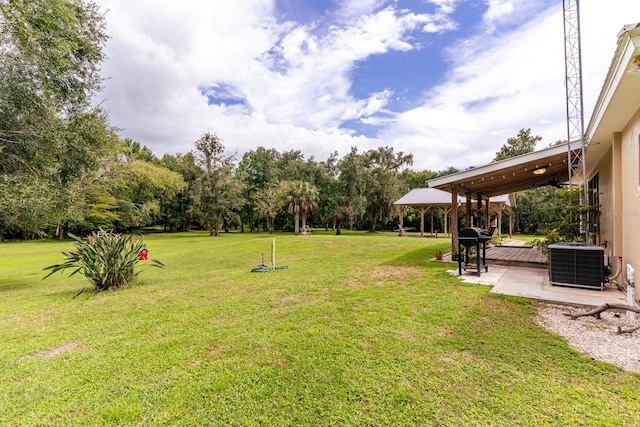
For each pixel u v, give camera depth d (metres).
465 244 6.43
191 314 4.35
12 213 7.61
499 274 6.38
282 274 7.36
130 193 28.36
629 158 4.70
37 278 8.73
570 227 6.42
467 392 2.23
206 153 29.56
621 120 4.71
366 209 30.91
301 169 33.34
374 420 1.96
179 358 2.92
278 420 1.99
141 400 2.24
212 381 2.48
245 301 4.95
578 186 9.41
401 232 22.73
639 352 2.80
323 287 5.76
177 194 34.03
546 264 7.11
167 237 27.78
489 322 3.60
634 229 4.44
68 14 7.50
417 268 7.41
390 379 2.43
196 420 2.01
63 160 8.60
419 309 4.15
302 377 2.50
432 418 1.96
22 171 7.68
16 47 6.89
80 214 9.59
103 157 11.02
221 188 29.70
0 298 5.85
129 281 6.70
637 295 4.29
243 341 3.28
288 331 3.53
